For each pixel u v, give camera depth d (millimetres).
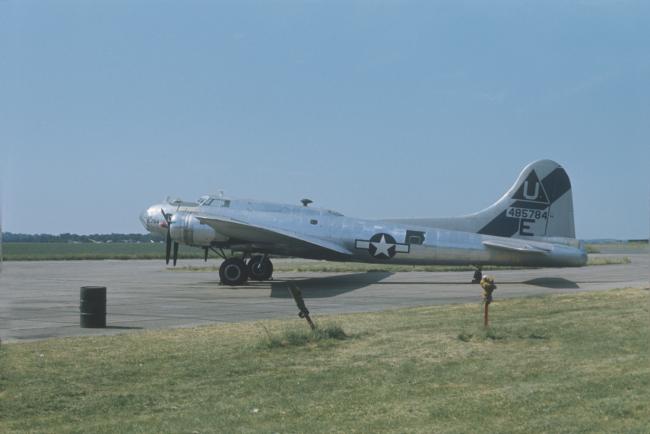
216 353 10094
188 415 6992
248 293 21484
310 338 11062
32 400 7500
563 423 6551
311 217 25672
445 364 9336
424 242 24922
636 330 11992
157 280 28422
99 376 8609
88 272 35094
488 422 6641
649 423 6520
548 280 26422
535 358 9680
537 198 24969
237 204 26125
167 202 26797
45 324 13688
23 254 68625
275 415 6977
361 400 7535
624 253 70938
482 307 16094
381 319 13891
